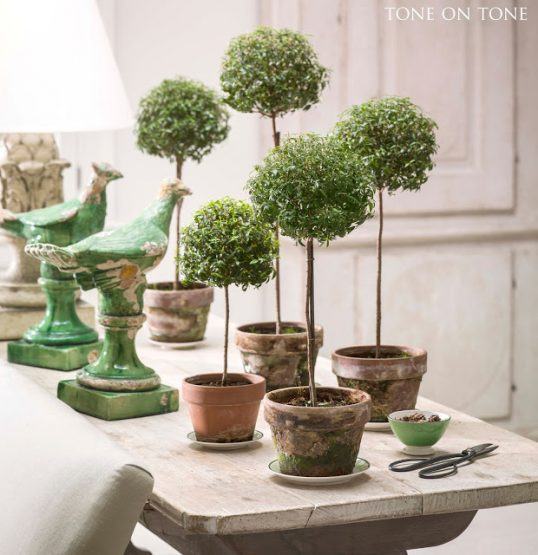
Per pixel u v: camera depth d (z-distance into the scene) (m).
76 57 2.34
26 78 2.30
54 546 1.25
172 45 3.59
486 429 1.80
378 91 3.78
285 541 1.62
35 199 2.50
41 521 1.27
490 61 3.90
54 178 2.52
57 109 2.30
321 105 3.71
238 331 2.01
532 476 1.54
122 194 3.58
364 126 1.78
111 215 3.57
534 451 1.67
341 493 1.47
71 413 1.50
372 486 1.50
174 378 2.12
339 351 1.85
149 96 2.38
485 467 1.58
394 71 3.79
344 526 1.63
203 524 1.38
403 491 1.48
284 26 3.66
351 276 3.85
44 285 2.23
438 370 4.00
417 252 3.92
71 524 1.25
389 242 3.88
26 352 2.24
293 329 2.07
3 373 1.72
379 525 1.63
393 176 1.80
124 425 1.85
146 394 1.90
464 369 4.03
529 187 4.02
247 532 1.40
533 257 4.07
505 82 3.93
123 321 1.91
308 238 1.55
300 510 1.42
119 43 3.54
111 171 2.22
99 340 2.31
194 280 1.66
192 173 3.65
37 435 1.42
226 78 2.04
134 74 3.56
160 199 1.97
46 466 1.33
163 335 2.40
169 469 1.59
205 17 3.61
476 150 3.93
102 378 1.91
